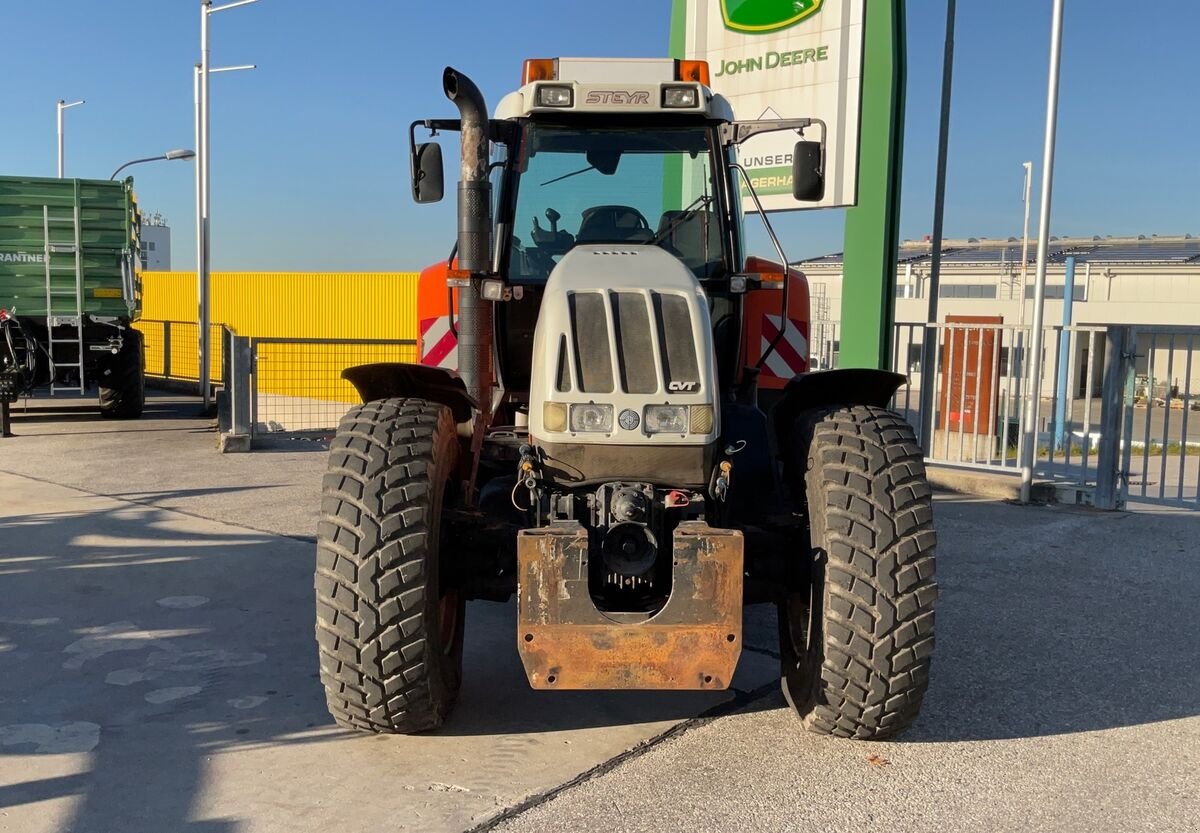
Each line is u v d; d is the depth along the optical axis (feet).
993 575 20.33
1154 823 10.50
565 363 11.47
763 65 31.01
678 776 11.45
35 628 16.34
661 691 14.11
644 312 11.59
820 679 11.46
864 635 11.14
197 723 12.74
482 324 13.84
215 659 15.01
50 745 12.05
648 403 11.28
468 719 13.05
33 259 42.09
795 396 13.23
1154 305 104.73
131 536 22.59
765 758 11.93
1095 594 18.99
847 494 11.37
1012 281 114.01
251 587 18.72
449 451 12.41
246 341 35.32
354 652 11.18
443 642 12.58
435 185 15.19
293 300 68.44
